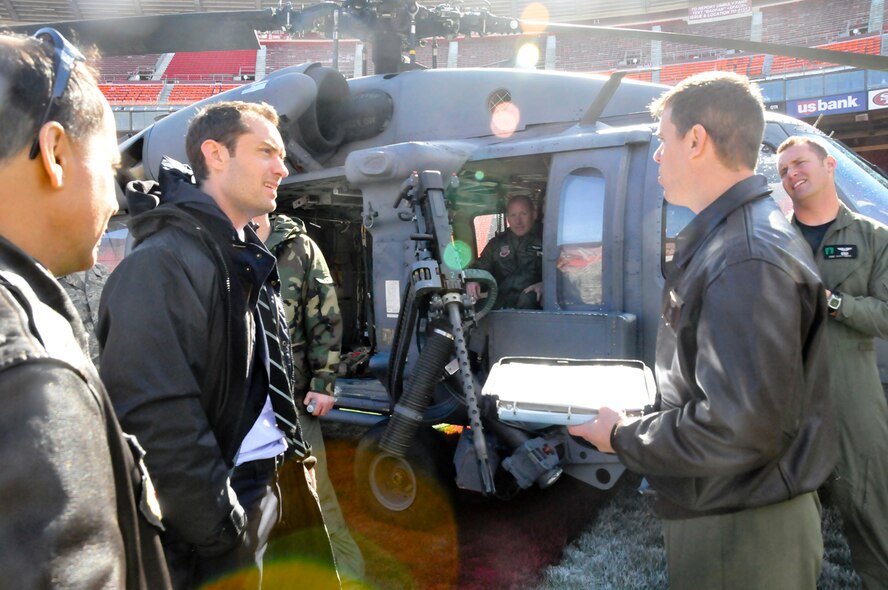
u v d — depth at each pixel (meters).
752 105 1.44
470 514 3.82
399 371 3.56
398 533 3.68
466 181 4.57
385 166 3.79
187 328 1.57
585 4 29.66
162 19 4.74
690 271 1.43
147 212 1.65
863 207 3.22
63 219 0.85
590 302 3.48
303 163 4.68
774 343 1.25
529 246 4.37
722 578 1.40
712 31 28.03
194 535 1.51
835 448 1.43
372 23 5.05
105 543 0.64
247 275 1.71
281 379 1.84
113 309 1.53
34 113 0.79
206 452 1.52
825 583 2.75
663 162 1.54
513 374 1.83
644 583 2.87
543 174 4.45
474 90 4.54
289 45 29.95
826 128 17.12
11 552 0.58
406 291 3.51
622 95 4.18
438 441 3.74
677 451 1.31
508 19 4.86
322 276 2.91
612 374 1.81
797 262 1.32
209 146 1.82
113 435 0.77
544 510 3.68
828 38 25.58
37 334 0.67
